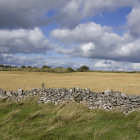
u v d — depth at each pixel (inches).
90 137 303.9
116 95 487.2
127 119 384.5
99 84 1246.9
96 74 2354.8
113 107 453.1
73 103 474.3
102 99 476.1
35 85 1101.7
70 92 540.4
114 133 318.3
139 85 1210.0
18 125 355.9
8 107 486.6
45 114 426.9
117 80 1633.9
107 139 294.2
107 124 357.1
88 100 494.3
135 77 1985.7
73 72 2620.6
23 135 312.5
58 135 311.9
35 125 358.6
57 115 388.2
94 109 460.1
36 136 306.8
